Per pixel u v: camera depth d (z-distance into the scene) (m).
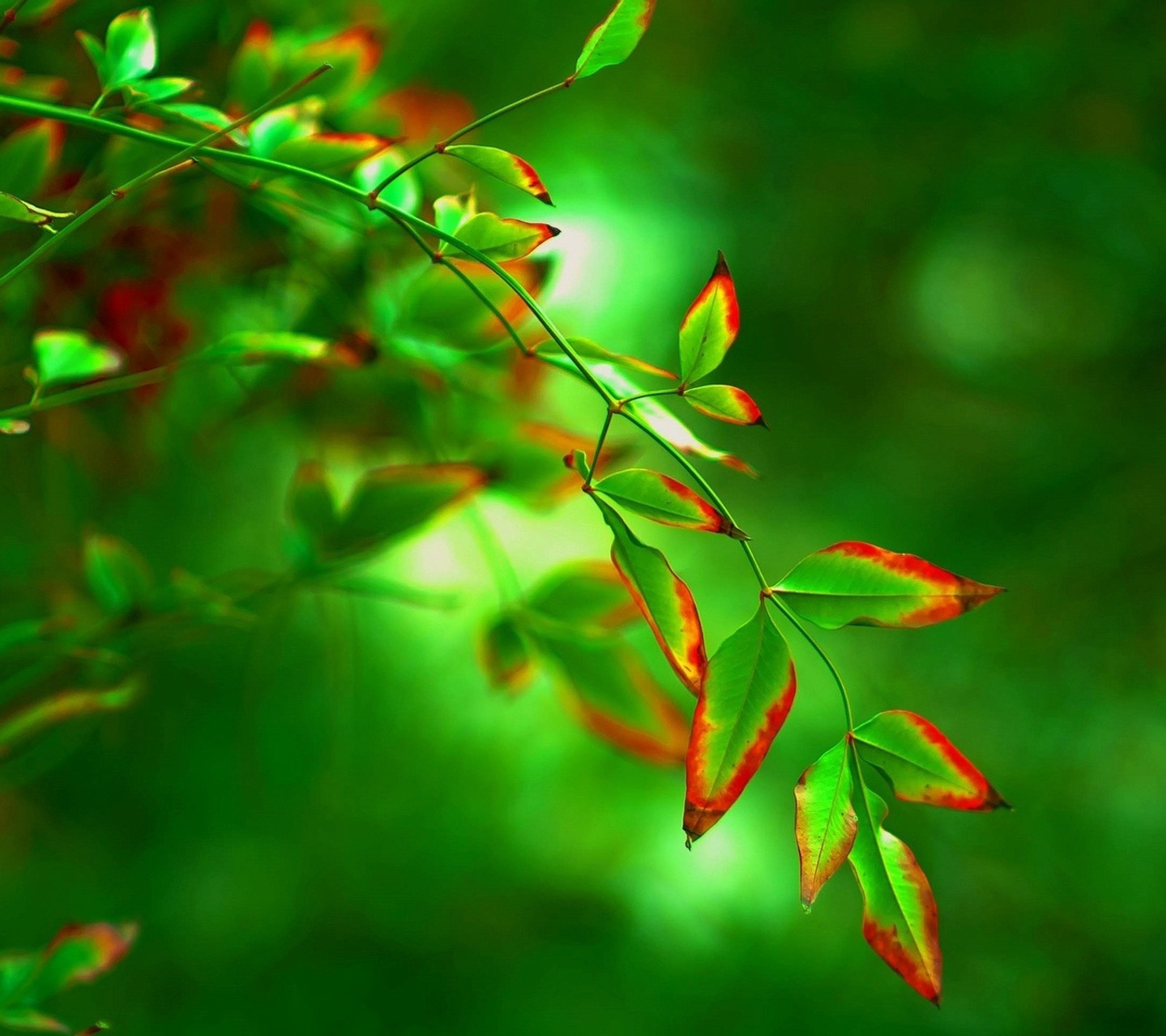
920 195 2.62
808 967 2.44
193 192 0.92
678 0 2.35
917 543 2.65
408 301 0.90
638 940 2.40
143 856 2.14
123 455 1.03
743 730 0.77
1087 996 2.58
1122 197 2.52
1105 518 2.66
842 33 2.61
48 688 1.00
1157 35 2.48
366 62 0.90
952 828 2.64
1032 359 2.88
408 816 2.39
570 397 1.98
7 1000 0.84
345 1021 2.17
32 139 0.85
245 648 2.09
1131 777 2.73
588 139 2.02
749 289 2.64
